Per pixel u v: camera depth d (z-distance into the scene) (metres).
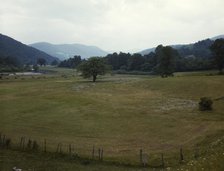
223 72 160.00
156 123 73.94
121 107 96.12
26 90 139.00
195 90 116.62
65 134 64.31
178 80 137.38
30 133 64.19
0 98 114.62
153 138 61.00
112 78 199.75
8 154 45.47
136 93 124.88
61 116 83.06
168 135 62.81
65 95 121.62
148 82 146.62
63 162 42.66
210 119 75.00
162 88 129.88
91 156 46.75
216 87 115.06
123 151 51.34
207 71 196.38
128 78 196.00
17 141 55.69
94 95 121.56
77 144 55.81
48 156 45.41
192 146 52.84
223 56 163.25
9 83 170.38
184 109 89.62
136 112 87.94
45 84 164.50
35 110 91.31
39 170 38.44
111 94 124.25
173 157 46.03
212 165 19.52
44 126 71.44
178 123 72.94
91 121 77.44
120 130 68.44
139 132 66.38
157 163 43.47
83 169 39.41
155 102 103.38
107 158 46.12
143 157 46.81
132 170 39.44
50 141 57.59
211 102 85.56
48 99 111.94
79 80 187.62
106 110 91.44
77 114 85.88
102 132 66.62
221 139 48.12
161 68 179.12
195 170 20.22
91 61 178.75
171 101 103.44
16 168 38.44
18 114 85.25
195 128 67.19
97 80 184.62
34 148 49.03
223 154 20.73
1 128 68.00
